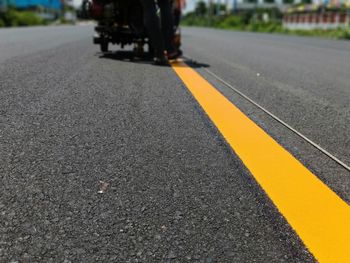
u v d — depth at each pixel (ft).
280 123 9.10
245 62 23.00
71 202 4.91
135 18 21.91
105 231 4.31
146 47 30.60
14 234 4.16
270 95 12.55
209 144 7.35
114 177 5.71
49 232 4.24
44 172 5.75
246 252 4.03
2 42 28.86
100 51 25.09
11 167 5.85
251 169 6.22
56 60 18.83
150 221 4.56
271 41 53.57
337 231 4.47
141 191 5.31
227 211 4.86
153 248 4.04
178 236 4.28
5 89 11.09
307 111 10.46
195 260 3.87
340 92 13.82
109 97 11.01
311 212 4.89
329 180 5.92
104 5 22.11
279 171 6.17
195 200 5.12
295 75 18.03
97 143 7.12
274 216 4.77
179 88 12.94
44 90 11.41
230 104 10.84
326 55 31.89
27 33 48.16
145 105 10.25
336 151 7.27
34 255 3.83
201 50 31.22
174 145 7.21
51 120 8.38
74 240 4.11
